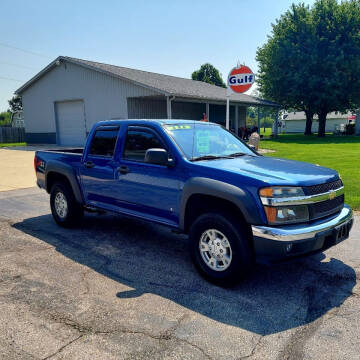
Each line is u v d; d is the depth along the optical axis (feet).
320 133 122.93
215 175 11.96
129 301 11.08
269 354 8.46
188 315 10.25
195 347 8.71
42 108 87.10
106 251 15.70
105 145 16.43
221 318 10.08
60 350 8.61
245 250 11.32
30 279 12.75
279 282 12.48
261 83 125.18
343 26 108.99
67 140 84.02
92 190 17.16
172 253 15.48
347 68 108.78
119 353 8.48
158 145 13.98
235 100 82.79
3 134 120.67
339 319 10.05
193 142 14.30
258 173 11.69
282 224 10.90
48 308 10.65
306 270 13.50
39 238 17.60
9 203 25.91
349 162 42.29
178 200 13.07
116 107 71.51
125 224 20.12
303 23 111.86
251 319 10.03
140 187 14.53
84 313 10.34
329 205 12.13
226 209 12.10
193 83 96.73
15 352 8.54
